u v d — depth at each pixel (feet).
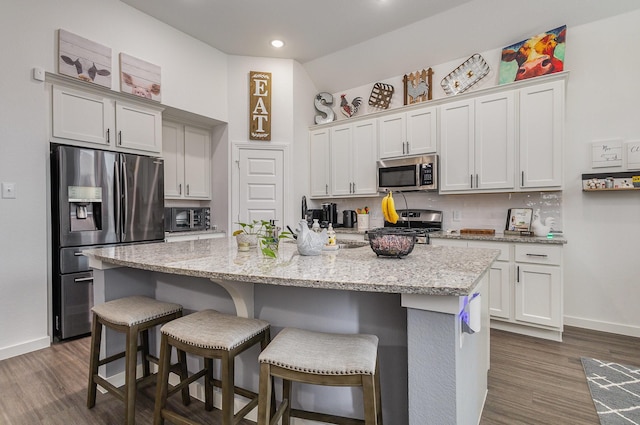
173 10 10.39
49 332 8.61
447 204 11.92
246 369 5.37
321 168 14.19
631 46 8.81
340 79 14.26
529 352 7.88
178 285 6.34
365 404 3.28
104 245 9.21
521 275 8.86
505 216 10.77
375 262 4.66
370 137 12.73
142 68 10.43
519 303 8.89
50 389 6.28
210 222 13.89
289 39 12.14
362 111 14.14
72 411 5.60
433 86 12.17
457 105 10.62
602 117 9.18
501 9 9.81
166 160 12.42
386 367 4.31
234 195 13.26
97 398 6.01
